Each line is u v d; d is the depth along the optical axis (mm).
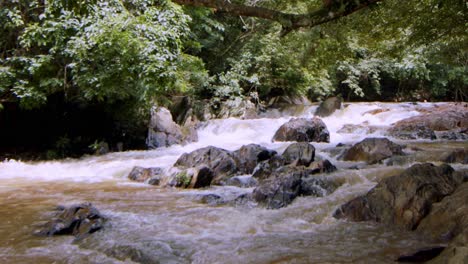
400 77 22953
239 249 3975
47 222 5023
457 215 4164
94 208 5172
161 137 13461
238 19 18812
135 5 10203
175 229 4684
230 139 14172
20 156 11953
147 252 3904
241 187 7051
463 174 5250
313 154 7824
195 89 16500
